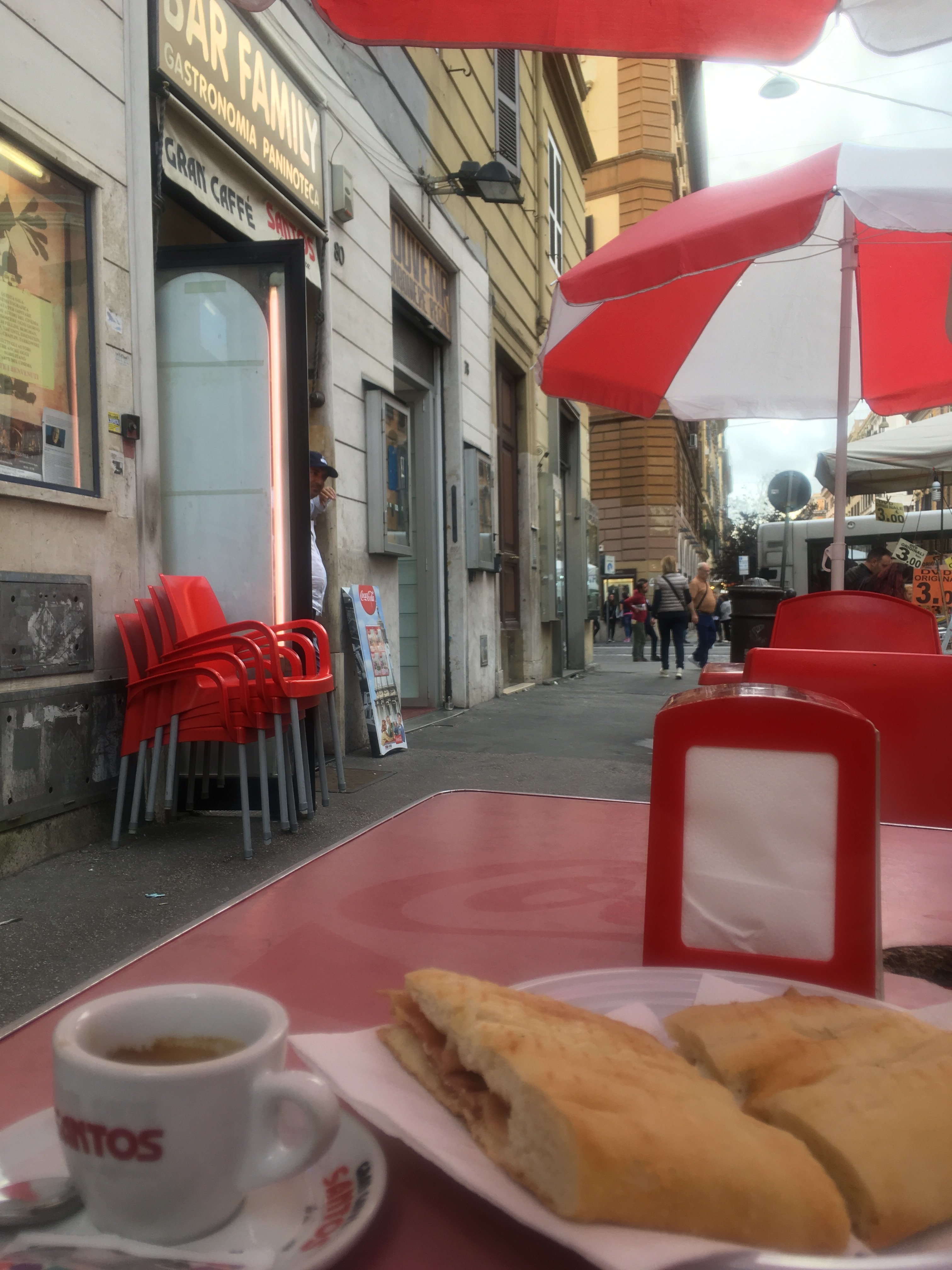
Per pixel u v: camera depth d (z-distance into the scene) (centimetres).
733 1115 37
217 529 441
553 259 1303
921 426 834
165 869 328
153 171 418
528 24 219
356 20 222
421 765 534
